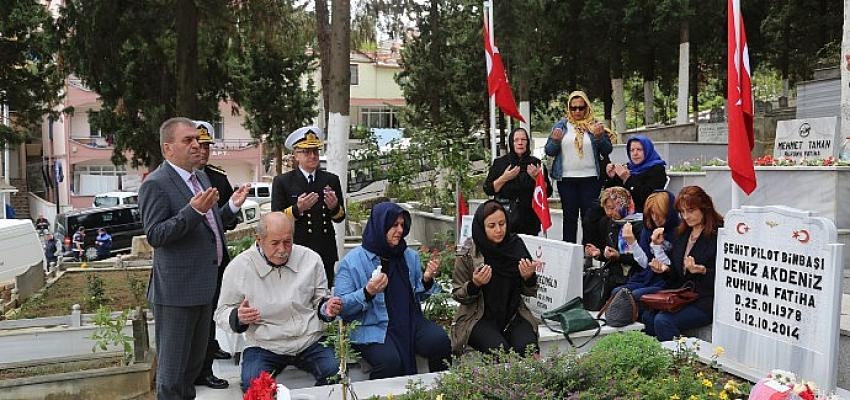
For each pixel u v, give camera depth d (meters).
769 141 19.86
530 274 5.62
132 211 26.09
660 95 42.91
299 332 5.24
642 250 6.73
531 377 4.39
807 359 4.87
